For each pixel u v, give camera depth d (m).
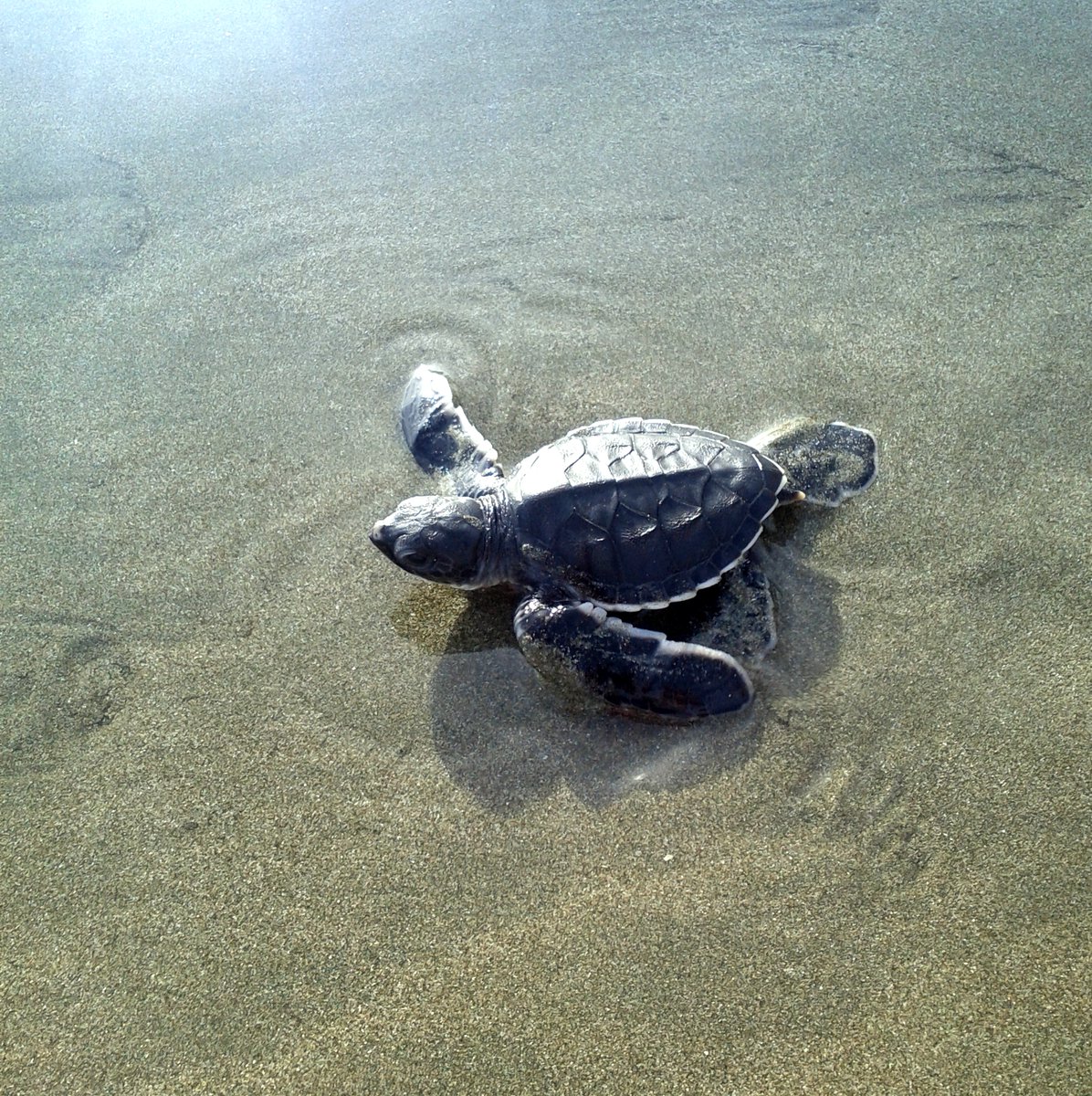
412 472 0.27
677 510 0.24
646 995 0.21
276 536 0.27
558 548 0.24
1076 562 0.25
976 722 0.24
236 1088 0.21
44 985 0.22
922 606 0.25
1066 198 0.32
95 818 0.24
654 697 0.24
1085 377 0.28
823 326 0.30
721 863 0.23
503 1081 0.21
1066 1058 0.20
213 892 0.23
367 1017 0.21
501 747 0.24
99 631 0.26
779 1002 0.21
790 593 0.25
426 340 0.30
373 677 0.25
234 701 0.25
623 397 0.29
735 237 0.32
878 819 0.23
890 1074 0.21
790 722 0.24
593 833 0.23
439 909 0.22
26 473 0.28
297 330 0.30
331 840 0.23
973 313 0.29
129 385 0.30
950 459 0.27
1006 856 0.22
